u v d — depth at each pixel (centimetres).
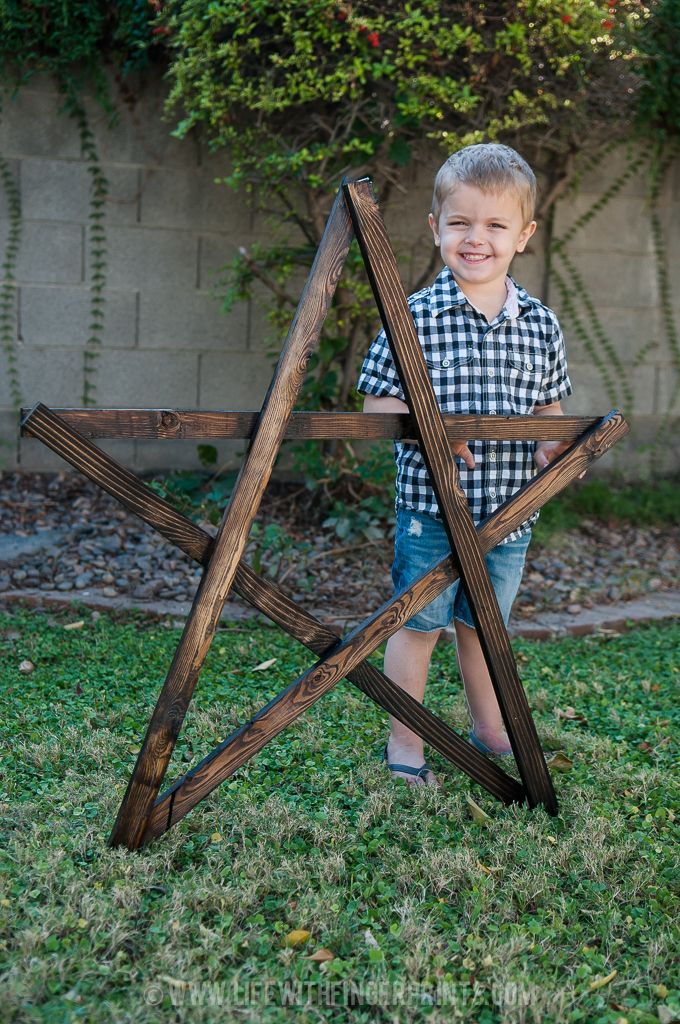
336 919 192
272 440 196
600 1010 173
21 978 169
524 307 257
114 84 542
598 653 393
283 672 346
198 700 313
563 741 289
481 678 276
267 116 505
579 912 202
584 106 514
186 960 177
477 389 249
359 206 201
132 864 203
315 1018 169
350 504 528
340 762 265
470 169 238
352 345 534
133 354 570
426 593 221
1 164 538
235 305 576
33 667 342
